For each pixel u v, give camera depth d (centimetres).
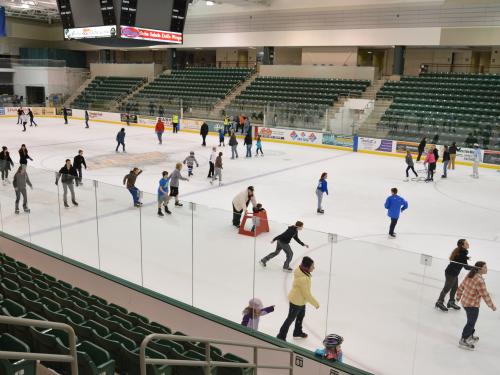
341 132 3023
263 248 870
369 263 759
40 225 1134
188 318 895
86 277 1055
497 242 1375
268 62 4100
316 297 814
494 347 695
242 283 897
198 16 4331
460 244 880
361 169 2377
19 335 659
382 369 748
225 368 648
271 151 2859
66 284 946
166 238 955
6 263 999
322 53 3894
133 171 1407
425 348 727
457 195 1897
